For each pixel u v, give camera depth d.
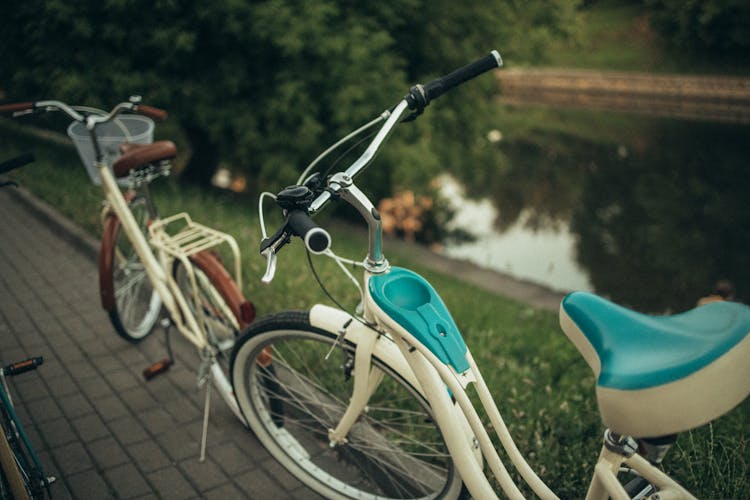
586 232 14.64
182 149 10.85
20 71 9.01
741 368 1.26
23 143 10.93
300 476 2.59
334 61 8.88
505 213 15.83
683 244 13.94
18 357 3.67
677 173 19.14
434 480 2.46
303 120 9.19
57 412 3.16
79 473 2.75
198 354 3.64
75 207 6.13
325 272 5.16
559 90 33.88
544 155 21.50
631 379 1.30
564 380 3.72
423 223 14.30
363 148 9.83
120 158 2.85
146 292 4.06
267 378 2.56
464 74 1.87
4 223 6.07
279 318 2.23
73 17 8.30
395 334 1.81
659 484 1.52
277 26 8.21
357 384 2.11
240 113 9.36
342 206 11.73
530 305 7.99
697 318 1.40
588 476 2.51
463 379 1.75
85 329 3.97
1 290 4.55
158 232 2.94
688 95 28.77
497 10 11.07
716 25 34.19
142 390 3.34
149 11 8.45
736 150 21.48
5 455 1.96
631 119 27.66
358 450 2.61
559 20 12.16
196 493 2.65
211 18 8.38
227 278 2.71
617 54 37.16
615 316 1.47
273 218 8.47
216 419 3.11
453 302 6.18
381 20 9.77
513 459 1.82
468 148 13.71
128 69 8.63
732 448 2.58
